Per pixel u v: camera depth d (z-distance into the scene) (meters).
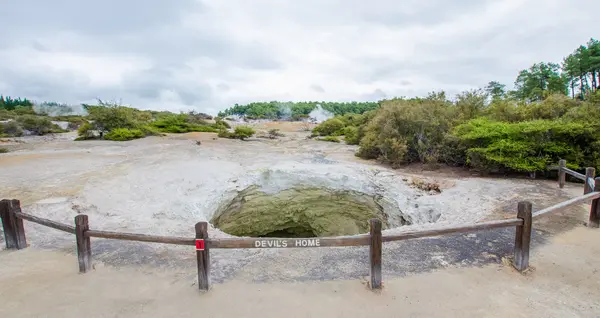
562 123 10.02
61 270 4.71
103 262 4.92
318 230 13.86
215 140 24.83
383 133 14.33
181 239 4.05
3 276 4.55
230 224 11.38
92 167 12.47
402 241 5.53
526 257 4.47
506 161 10.33
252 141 25.56
